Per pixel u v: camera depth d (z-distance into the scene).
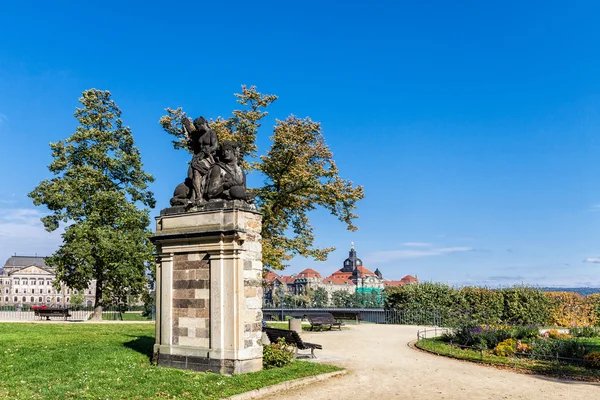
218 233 14.71
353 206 32.34
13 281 154.75
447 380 15.30
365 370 17.03
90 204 38.97
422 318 40.69
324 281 189.88
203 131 16.52
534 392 13.62
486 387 14.27
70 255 38.69
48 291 156.88
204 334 14.83
